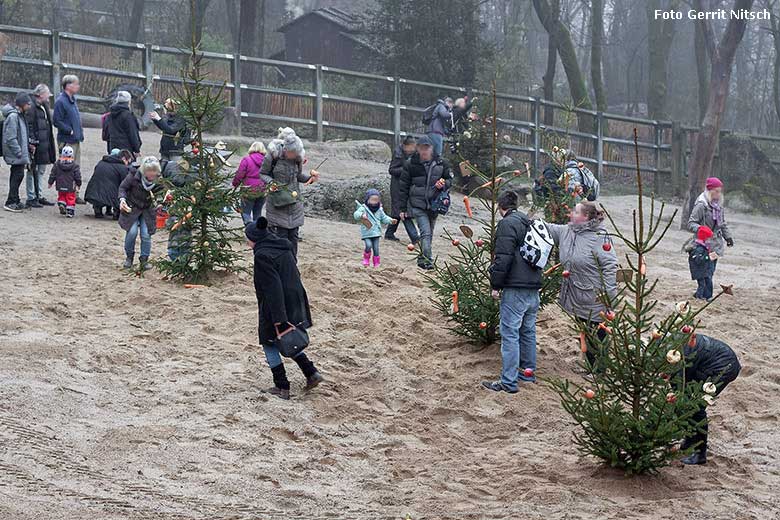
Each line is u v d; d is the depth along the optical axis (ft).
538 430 29.14
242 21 117.91
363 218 47.06
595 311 32.86
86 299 37.52
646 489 24.43
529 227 31.45
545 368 34.32
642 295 24.98
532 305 32.01
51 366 28.91
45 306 35.45
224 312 36.94
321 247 52.70
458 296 34.83
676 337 25.35
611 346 26.68
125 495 20.74
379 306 39.27
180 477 22.54
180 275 40.93
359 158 88.99
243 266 43.47
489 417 29.63
